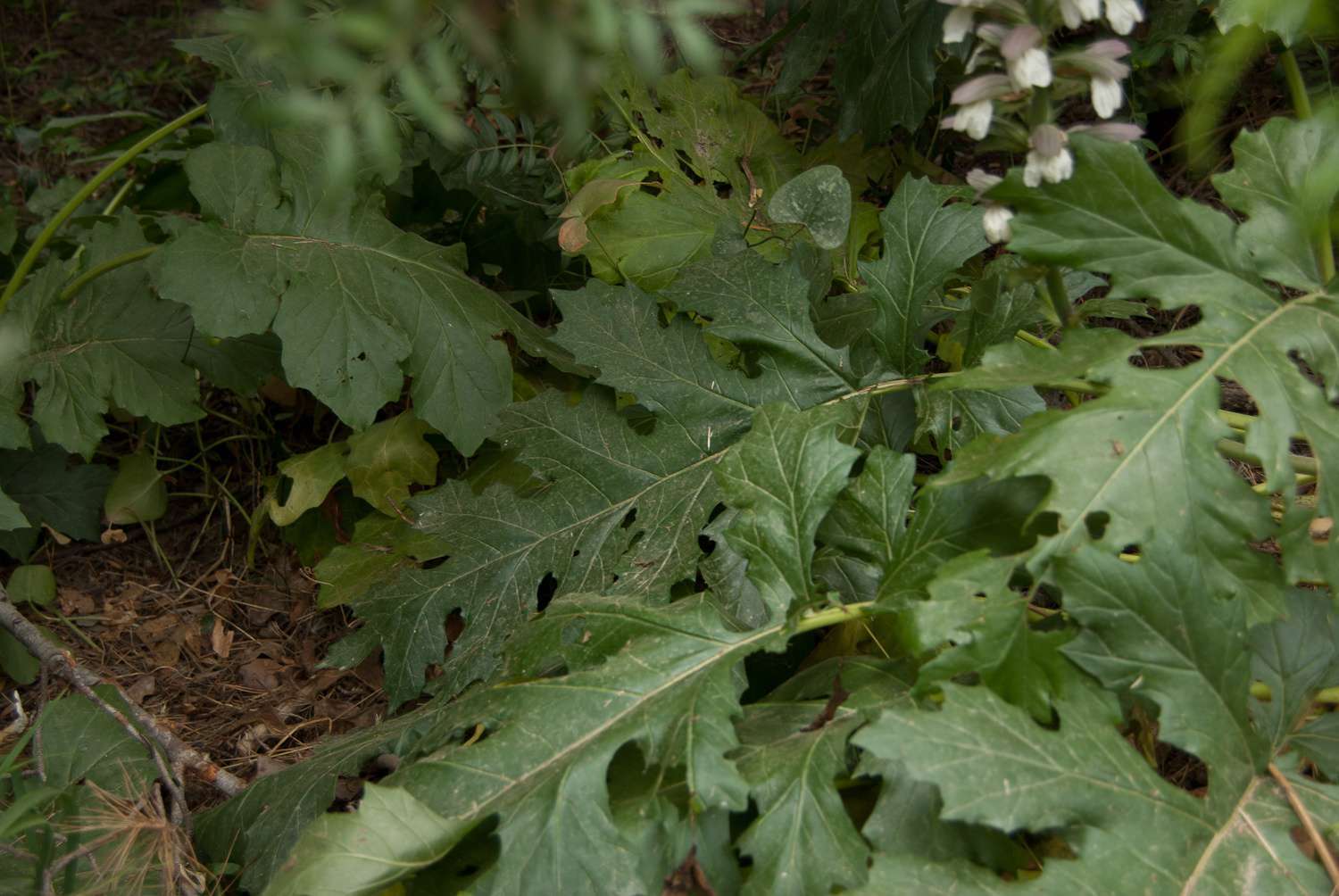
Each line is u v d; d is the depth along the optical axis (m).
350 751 1.57
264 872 1.49
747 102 2.17
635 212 1.92
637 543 1.62
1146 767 1.25
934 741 1.22
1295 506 1.29
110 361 1.93
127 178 2.71
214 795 1.74
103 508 2.11
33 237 2.44
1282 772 1.30
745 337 1.65
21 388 1.93
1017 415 1.59
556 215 2.05
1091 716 1.26
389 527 1.91
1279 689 1.35
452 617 1.91
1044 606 1.58
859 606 1.39
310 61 1.07
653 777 1.37
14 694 1.71
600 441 1.68
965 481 1.36
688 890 1.33
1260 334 1.34
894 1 1.95
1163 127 2.21
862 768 1.29
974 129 1.31
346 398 1.75
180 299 1.74
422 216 2.26
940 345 1.82
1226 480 1.29
